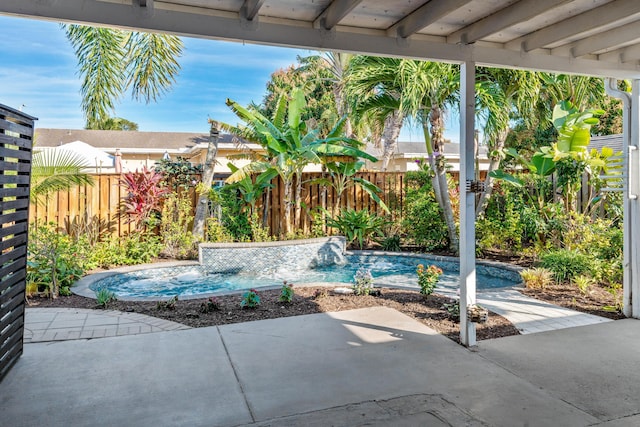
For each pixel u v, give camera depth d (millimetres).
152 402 2994
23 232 3803
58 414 2834
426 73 8164
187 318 4922
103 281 7121
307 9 3354
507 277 7812
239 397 3064
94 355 3824
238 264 8781
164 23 3111
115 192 9109
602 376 3418
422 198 9883
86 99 7539
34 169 6953
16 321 3646
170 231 9117
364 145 10617
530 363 3668
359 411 2859
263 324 4688
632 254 4984
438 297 5824
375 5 3352
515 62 4141
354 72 9070
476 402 2986
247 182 9672
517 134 11508
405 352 3898
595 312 5199
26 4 2824
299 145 9445
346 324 4684
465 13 3561
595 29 3695
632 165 4973
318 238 9625
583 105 9578
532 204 8422
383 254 9750
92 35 7383
